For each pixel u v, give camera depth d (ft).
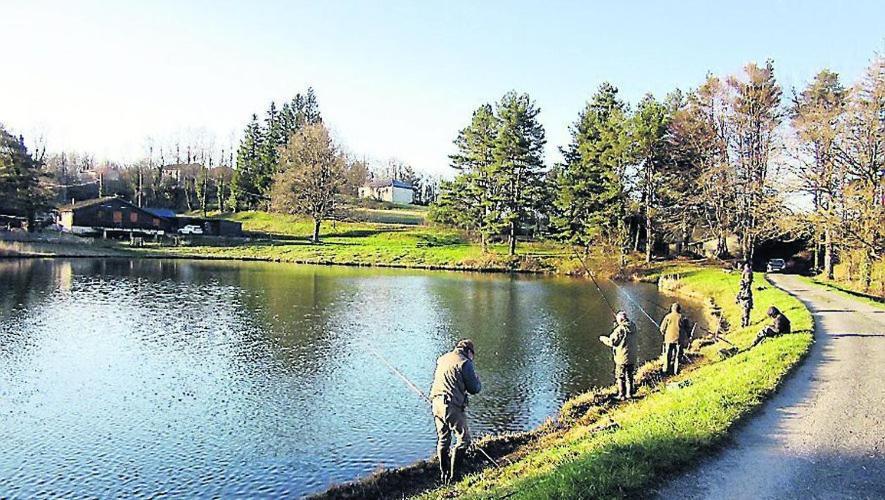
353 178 266.57
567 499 20.81
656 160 167.43
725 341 60.80
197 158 374.43
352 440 40.52
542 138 191.11
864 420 29.60
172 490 33.81
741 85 147.95
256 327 78.23
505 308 100.32
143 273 144.15
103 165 418.72
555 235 188.75
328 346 67.77
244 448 39.22
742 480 22.53
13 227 220.43
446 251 204.85
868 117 102.63
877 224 102.32
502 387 51.83
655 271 160.25
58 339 69.10
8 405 46.78
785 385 36.24
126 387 51.52
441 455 32.17
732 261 165.58
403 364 60.34
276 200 234.58
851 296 92.73
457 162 202.90
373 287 128.57
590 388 51.65
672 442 25.43
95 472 35.83
